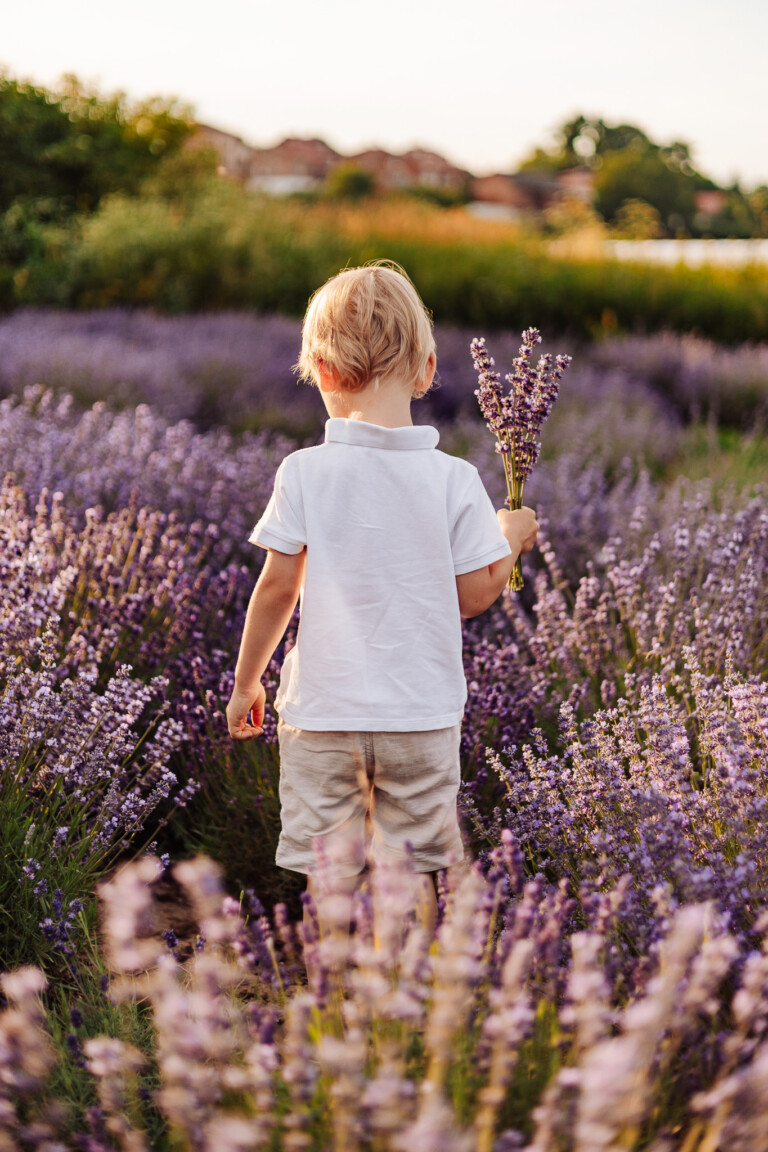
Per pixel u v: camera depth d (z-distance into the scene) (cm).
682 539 338
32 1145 144
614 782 204
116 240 1532
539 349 1159
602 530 486
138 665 308
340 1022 144
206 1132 121
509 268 1566
